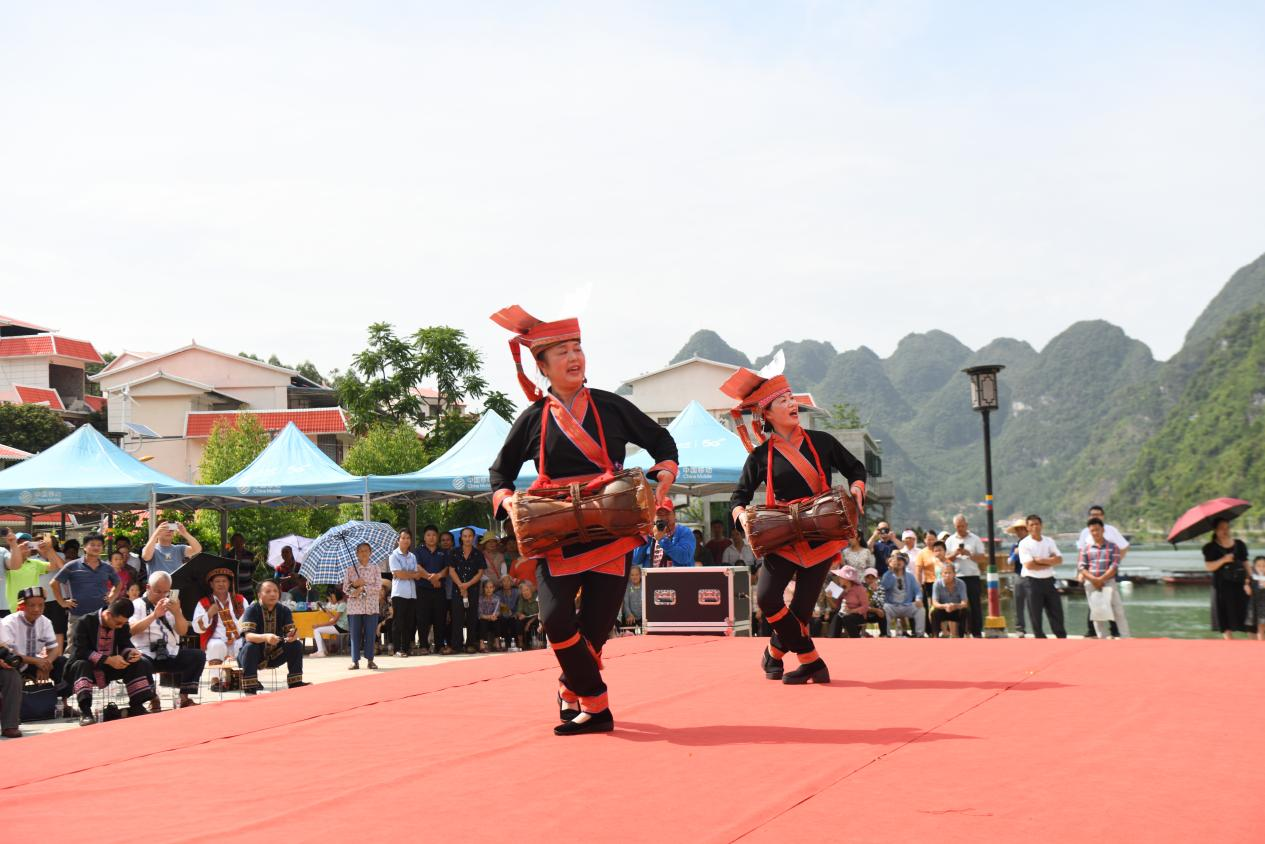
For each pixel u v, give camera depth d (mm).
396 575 16578
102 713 10508
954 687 5902
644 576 12133
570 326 5016
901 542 18797
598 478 4844
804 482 6395
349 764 4449
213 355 63906
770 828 3143
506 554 18047
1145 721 4680
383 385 50781
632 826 3246
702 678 6828
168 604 11805
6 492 17656
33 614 11148
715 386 60281
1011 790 3494
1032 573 14562
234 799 3895
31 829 3545
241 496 18594
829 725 4848
